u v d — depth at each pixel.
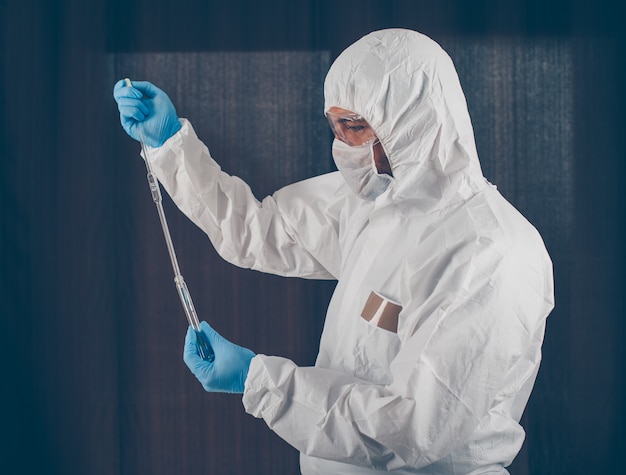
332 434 1.21
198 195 1.58
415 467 1.21
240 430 2.28
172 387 2.27
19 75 2.26
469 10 2.25
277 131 2.26
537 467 2.26
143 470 2.28
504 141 2.25
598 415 2.25
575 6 2.25
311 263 1.71
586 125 2.25
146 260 2.25
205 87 2.26
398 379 1.21
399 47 1.35
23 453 2.27
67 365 2.27
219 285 2.25
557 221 2.25
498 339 1.21
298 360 2.25
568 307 2.25
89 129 2.26
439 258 1.30
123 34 2.26
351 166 1.40
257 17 2.25
